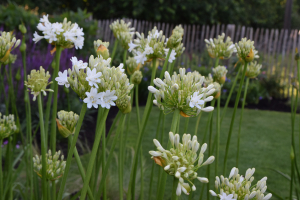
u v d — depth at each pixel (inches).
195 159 31.4
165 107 37.3
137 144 54.3
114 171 109.7
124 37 69.5
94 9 708.0
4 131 53.2
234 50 70.2
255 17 848.3
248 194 34.4
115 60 272.8
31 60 199.0
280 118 240.4
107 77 32.6
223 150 165.3
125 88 33.3
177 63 384.8
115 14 732.7
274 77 328.5
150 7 705.6
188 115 36.7
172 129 36.7
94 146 34.4
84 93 32.9
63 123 40.2
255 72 70.9
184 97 35.8
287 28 386.3
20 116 172.9
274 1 896.9
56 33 53.7
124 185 99.1
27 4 635.5
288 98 315.3
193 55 378.9
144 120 53.9
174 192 31.7
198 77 39.9
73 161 119.8
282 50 338.3
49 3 668.7
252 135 194.2
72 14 265.7
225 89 277.3
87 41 256.8
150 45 58.9
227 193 35.1
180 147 31.8
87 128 202.4
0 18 242.5
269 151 165.5
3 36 48.8
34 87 43.5
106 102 31.8
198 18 738.8
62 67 194.2
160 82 36.9
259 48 351.3
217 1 745.0
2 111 163.0
